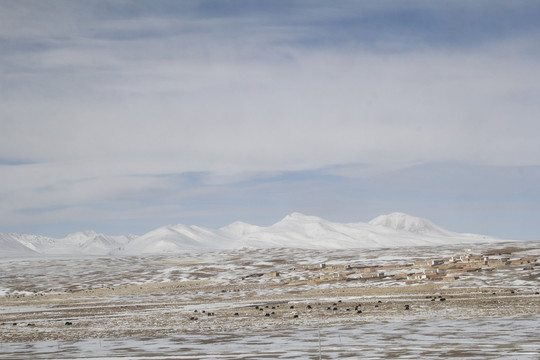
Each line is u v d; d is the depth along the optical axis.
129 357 50.47
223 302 124.19
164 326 76.69
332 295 129.00
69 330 75.69
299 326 70.31
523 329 57.84
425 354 45.66
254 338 60.66
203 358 48.25
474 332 57.31
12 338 68.56
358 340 55.44
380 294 124.75
